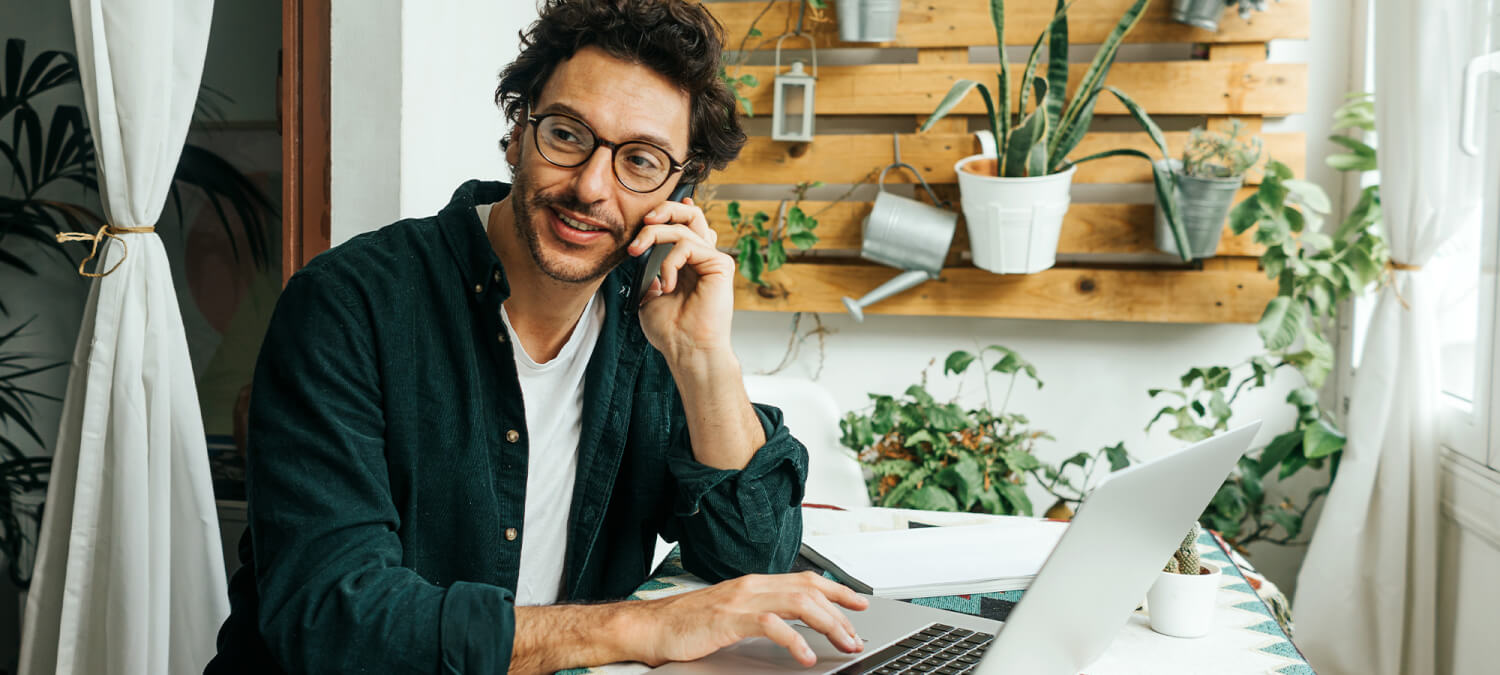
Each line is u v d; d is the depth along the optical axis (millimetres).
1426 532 2201
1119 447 2635
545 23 1129
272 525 1027
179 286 2146
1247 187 2596
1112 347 2756
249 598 1203
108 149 1710
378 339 1138
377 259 1169
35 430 2125
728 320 1279
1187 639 1043
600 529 1364
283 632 966
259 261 2104
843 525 1509
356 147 1965
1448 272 2287
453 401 1200
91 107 1723
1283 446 2516
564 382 1299
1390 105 2209
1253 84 2557
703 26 1129
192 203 2119
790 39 2756
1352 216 2443
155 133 1726
